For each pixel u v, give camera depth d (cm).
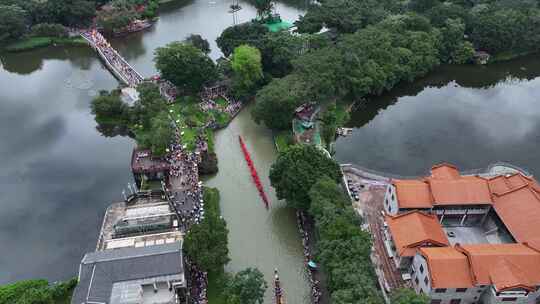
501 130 17300
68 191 14750
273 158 15812
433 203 11475
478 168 15075
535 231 10494
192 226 11231
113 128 18075
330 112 16475
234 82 18825
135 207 12738
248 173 15025
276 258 11944
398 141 16725
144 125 17175
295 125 16738
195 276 10981
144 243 11431
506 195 11538
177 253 10481
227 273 11138
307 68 17088
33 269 12044
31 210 13975
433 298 9706
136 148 15588
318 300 10538
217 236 10894
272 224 12988
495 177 12388
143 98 17650
